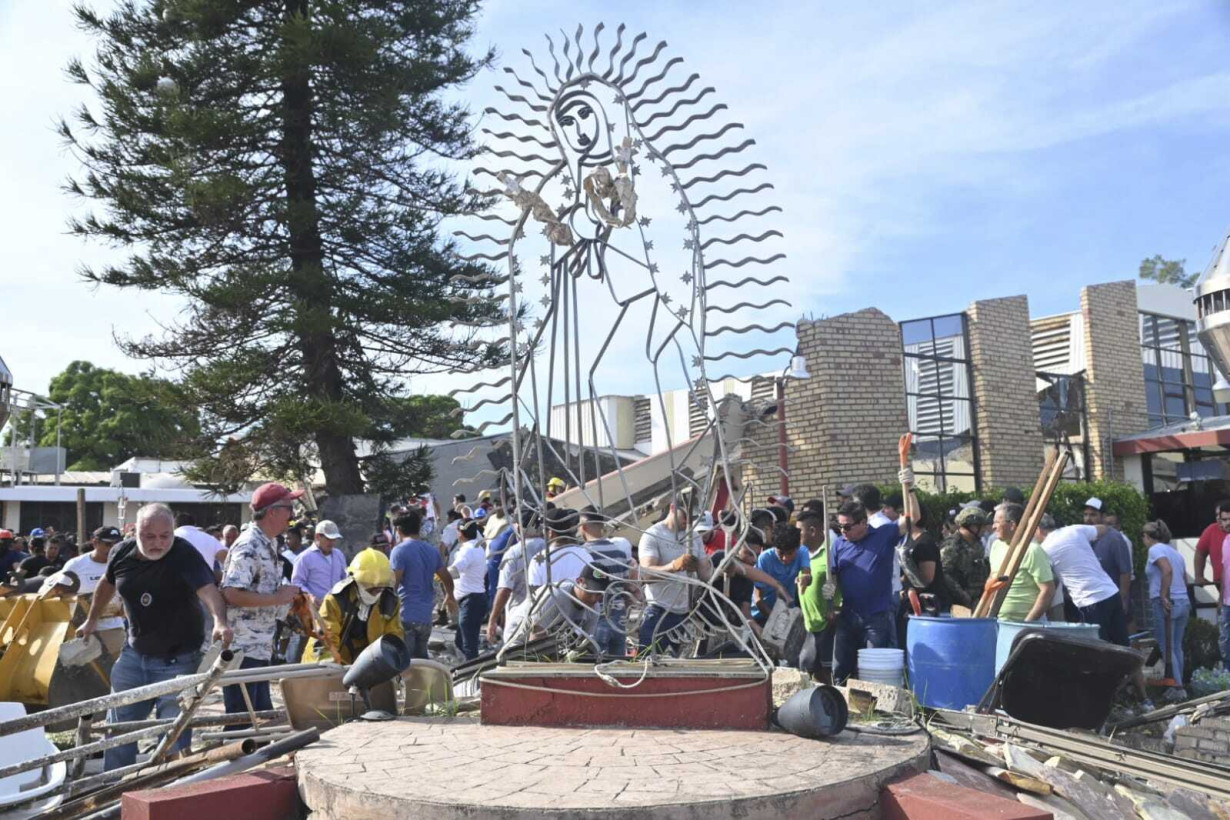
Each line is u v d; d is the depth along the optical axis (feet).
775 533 26.17
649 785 12.05
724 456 17.95
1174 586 33.42
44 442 143.43
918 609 25.25
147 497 82.89
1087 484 45.16
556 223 18.37
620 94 18.60
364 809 11.96
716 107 18.61
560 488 26.12
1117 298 60.08
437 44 59.11
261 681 18.54
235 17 55.57
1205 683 30.32
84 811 14.84
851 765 13.03
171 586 18.01
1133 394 59.67
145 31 56.54
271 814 13.28
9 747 16.14
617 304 18.53
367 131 55.42
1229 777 16.34
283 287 54.13
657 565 20.59
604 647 20.40
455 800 11.50
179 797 12.60
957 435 49.67
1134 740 22.99
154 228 55.62
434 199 58.75
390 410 57.11
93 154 55.16
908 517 26.12
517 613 20.17
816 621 23.22
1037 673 19.74
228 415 54.80
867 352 44.45
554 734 15.33
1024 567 24.13
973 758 16.20
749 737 14.92
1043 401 56.13
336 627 19.36
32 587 36.65
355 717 17.81
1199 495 54.19
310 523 46.88
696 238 18.40
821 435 43.21
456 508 47.44
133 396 56.29
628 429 66.54
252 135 54.90
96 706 13.70
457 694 22.30
